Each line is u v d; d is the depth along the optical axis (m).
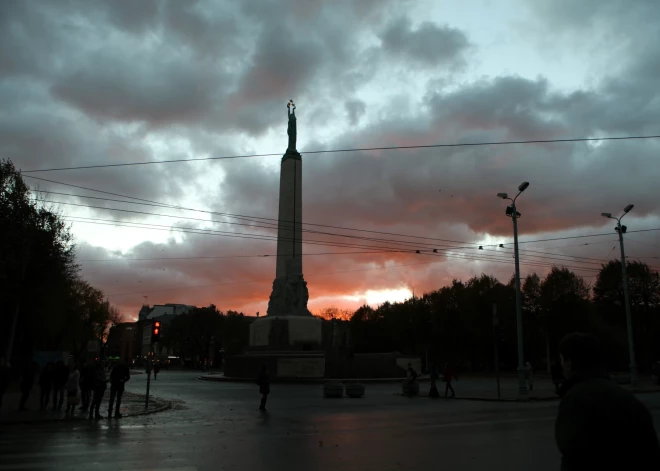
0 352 40.22
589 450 3.27
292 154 51.22
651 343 63.56
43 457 10.69
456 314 76.50
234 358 49.00
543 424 16.30
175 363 123.94
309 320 48.56
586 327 67.12
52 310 40.53
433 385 28.53
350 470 9.51
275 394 30.11
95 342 33.34
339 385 28.03
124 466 9.77
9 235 33.28
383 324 86.56
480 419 17.73
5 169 34.69
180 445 12.26
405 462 10.23
